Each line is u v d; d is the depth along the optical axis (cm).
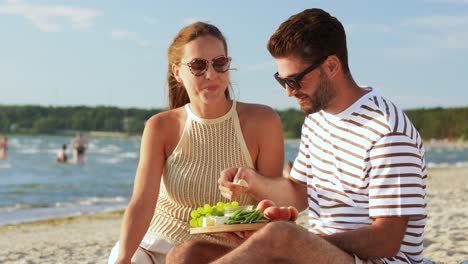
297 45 320
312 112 332
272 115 403
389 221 304
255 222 330
